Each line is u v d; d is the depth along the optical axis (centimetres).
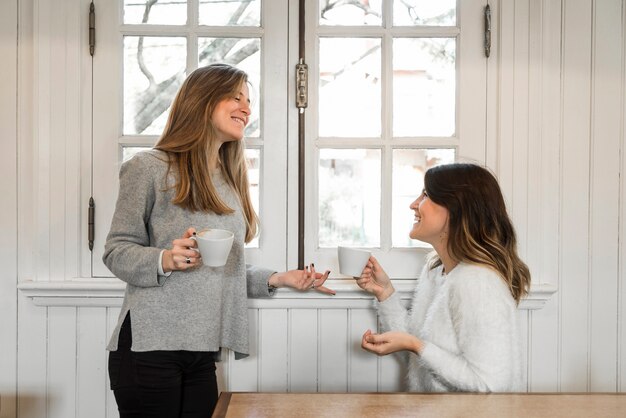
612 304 181
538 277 178
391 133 179
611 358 181
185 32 176
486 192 140
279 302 175
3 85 173
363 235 182
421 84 181
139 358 134
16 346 175
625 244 180
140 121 179
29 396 175
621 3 179
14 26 173
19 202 174
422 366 149
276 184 179
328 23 180
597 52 179
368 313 177
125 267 131
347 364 178
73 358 175
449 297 137
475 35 179
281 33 177
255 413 100
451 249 140
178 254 126
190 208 139
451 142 179
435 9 180
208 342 138
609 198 180
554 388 180
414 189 181
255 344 177
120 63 176
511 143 177
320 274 170
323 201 182
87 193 175
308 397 109
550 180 179
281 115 178
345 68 180
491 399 109
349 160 181
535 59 177
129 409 137
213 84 143
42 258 172
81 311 174
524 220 177
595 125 179
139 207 136
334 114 180
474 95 180
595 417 99
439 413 100
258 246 180
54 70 171
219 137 148
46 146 171
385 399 108
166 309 135
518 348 133
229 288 151
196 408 147
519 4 177
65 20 171
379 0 180
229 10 179
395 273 180
